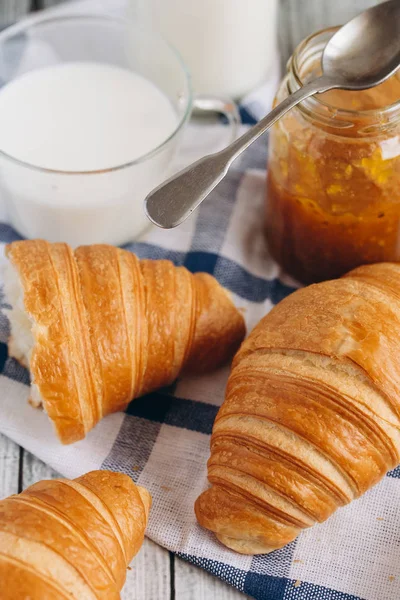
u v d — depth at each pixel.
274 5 0.62
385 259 0.54
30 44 0.62
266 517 0.46
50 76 0.58
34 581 0.42
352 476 0.45
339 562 0.48
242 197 0.60
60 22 0.61
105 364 0.49
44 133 0.56
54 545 0.43
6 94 0.57
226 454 0.47
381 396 0.46
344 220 0.52
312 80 0.50
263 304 0.56
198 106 0.59
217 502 0.47
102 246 0.51
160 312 0.50
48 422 0.51
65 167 0.55
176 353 0.51
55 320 0.48
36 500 0.45
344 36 0.51
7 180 0.55
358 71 0.50
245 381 0.47
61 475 0.51
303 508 0.45
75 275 0.49
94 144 0.56
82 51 0.63
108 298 0.49
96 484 0.46
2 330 0.54
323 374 0.46
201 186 0.47
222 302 0.52
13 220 0.58
